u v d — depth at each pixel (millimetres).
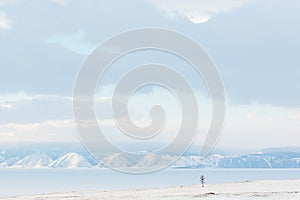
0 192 134625
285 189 54375
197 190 57188
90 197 49438
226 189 57125
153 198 45250
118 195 51281
